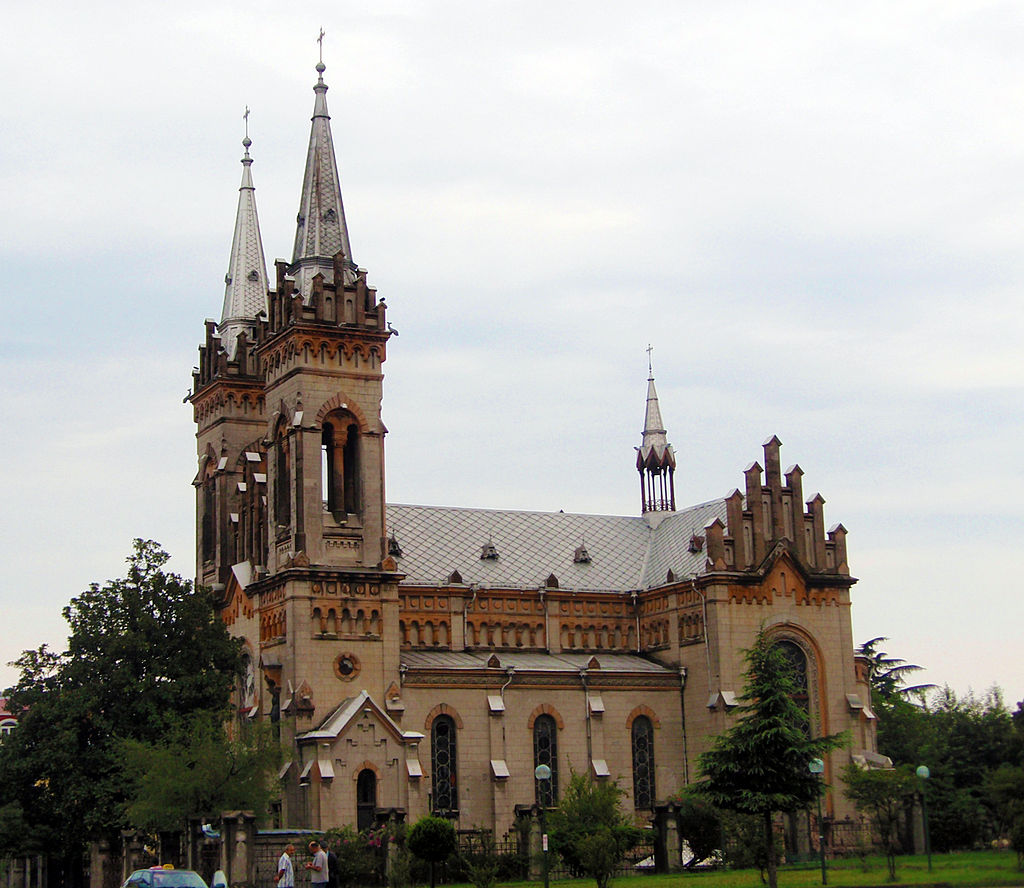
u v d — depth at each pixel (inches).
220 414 4003.4
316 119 3799.2
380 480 3538.4
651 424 4382.4
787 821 3531.0
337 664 3371.1
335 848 2672.2
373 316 3614.7
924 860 3112.7
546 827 2738.7
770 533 3777.1
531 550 3983.8
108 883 3265.3
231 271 4175.7
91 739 3294.8
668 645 3821.4
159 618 3373.5
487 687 3526.1
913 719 4847.4
